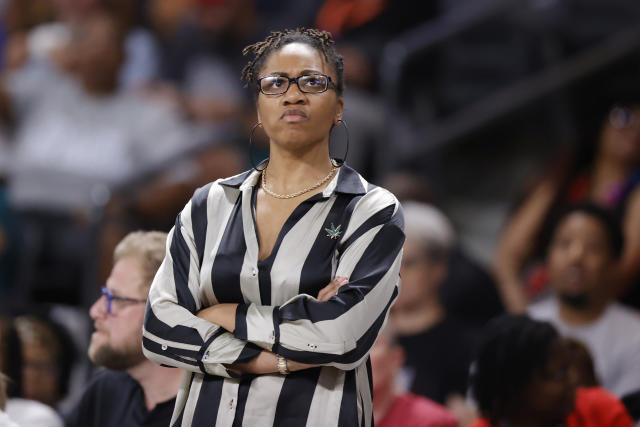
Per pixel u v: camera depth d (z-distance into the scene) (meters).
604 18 21.16
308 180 7.34
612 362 13.19
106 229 17.25
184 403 7.44
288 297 7.14
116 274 9.10
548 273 14.02
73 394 13.93
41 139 19.08
